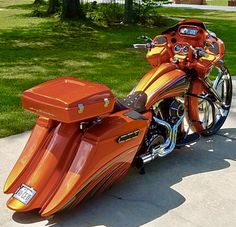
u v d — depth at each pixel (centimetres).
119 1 2233
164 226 341
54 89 341
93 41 1219
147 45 471
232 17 1905
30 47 1106
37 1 2534
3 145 483
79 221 345
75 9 1636
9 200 341
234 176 423
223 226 342
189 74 465
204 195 387
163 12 2053
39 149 355
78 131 347
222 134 527
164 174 423
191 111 477
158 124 423
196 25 459
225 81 541
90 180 339
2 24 1573
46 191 336
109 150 346
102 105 337
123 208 364
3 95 663
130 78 787
